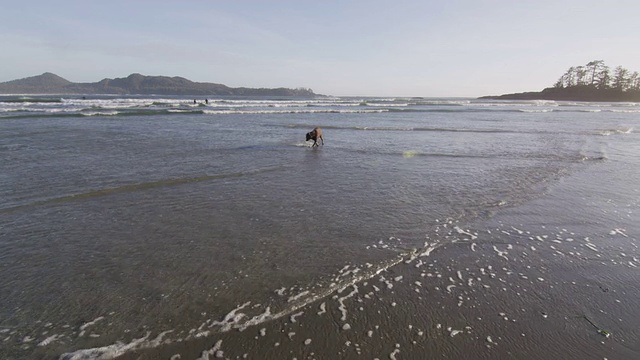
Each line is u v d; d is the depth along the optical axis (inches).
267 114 1428.4
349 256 195.2
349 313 145.9
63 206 264.4
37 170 372.5
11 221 232.8
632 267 189.9
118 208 263.4
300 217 253.4
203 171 392.2
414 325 139.9
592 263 193.8
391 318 143.6
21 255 187.6
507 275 179.8
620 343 131.9
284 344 127.2
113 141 593.3
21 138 592.7
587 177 398.6
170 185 331.6
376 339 131.6
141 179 347.9
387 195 314.8
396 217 257.8
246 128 874.1
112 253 192.5
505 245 214.7
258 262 185.8
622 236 231.1
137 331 131.0
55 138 604.4
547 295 162.4
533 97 6658.5
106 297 151.8
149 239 211.5
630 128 1085.1
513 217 262.8
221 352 122.1
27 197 281.7
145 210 260.8
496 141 723.4
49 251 193.2
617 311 151.2
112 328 132.1
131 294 154.5
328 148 594.6
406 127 999.6
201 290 158.9
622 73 5438.0
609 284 172.9
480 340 132.3
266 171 402.9
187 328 133.5
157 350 121.8
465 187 346.9
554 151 593.9
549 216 266.4
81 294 153.6
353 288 164.2
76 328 131.6
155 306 146.3
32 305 144.9
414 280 172.7
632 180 385.7
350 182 360.8
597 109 2568.9
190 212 258.8
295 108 1862.7
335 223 243.4
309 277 172.2
